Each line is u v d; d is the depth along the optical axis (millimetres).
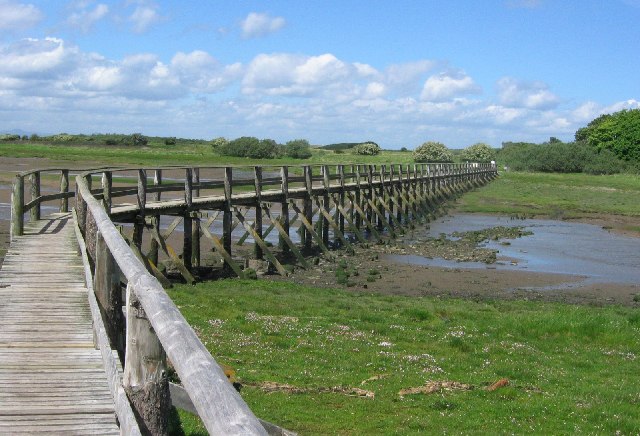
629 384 15156
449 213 59156
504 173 109375
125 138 111625
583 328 19859
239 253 32312
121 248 5625
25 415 6574
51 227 19812
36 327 9742
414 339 18094
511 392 13961
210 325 17656
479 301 25016
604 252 39281
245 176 71250
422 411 12641
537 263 34875
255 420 2354
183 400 10461
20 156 79562
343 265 31094
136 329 4734
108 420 6473
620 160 114250
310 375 14180
